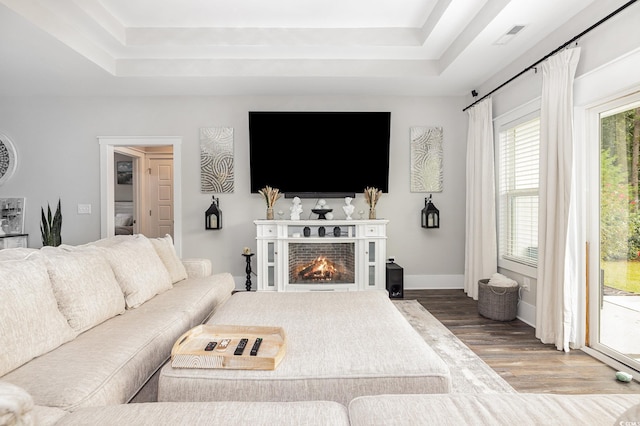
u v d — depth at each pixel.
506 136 4.05
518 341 3.04
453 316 3.72
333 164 4.71
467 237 4.61
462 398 1.13
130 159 6.94
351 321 2.03
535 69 3.34
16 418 0.83
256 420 1.03
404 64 4.15
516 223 3.90
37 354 1.49
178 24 3.62
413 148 4.87
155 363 1.78
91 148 4.72
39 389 1.26
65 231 4.73
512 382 2.34
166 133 4.77
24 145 4.70
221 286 3.09
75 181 4.71
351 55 4.03
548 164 2.97
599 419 1.00
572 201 2.78
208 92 4.66
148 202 6.83
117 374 1.47
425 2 3.26
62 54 3.42
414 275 4.93
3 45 3.21
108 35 3.48
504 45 3.37
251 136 4.62
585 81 2.73
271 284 4.51
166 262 3.00
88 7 3.09
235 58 4.07
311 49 3.87
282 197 4.84
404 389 1.44
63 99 4.70
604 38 2.54
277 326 1.91
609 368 2.53
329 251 4.67
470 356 2.72
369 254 4.50
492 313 3.59
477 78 4.24
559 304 2.86
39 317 1.53
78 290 1.83
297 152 4.68
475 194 4.40
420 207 4.92
